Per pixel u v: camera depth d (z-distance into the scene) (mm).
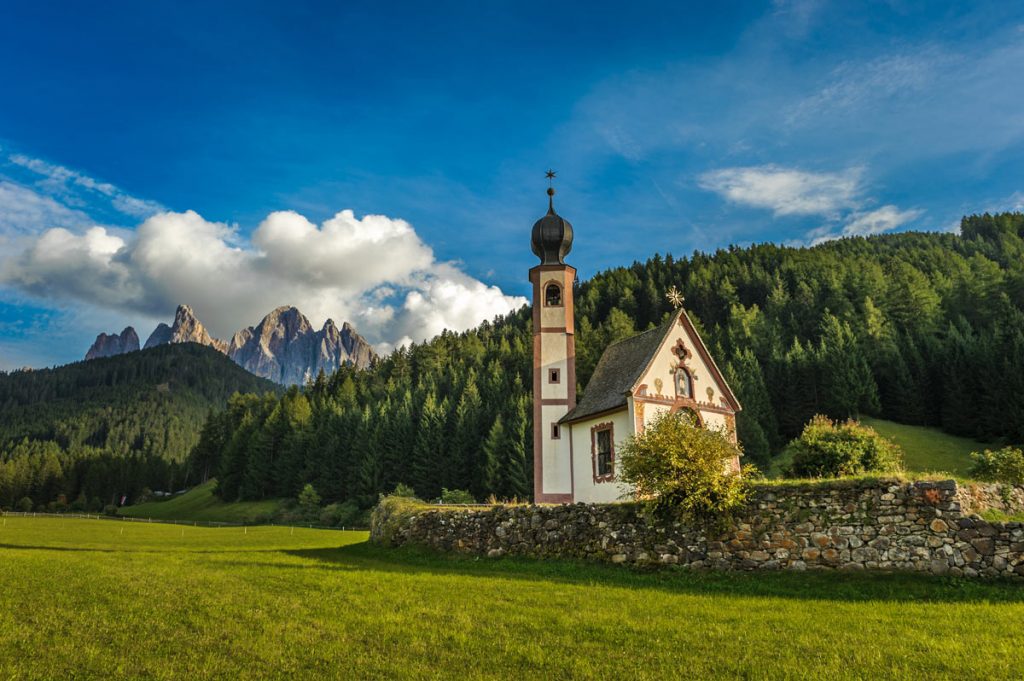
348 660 12047
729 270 179750
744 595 18766
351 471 112688
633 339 42531
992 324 105812
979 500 22031
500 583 20141
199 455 179000
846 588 19016
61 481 177375
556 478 41812
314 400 164875
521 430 94875
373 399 151125
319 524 101875
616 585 20422
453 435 109938
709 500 22562
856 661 11859
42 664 11586
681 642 13117
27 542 41844
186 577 20453
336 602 16672
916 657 12023
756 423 86625
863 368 97062
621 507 24734
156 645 12789
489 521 28094
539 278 45594
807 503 21625
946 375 90188
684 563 22594
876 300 133375
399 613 15477
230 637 13336
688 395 38750
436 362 171125
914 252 187625
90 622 14289
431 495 103938
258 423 149125
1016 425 78750
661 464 23422
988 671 11297
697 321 131625
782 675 11227
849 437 33844
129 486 176750
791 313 140250
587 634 13727
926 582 18781
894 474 21828
